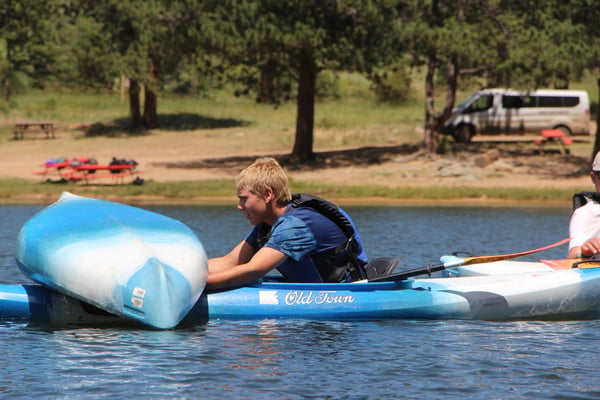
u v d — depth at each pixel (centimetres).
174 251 1902
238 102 16288
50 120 13950
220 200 6588
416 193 6762
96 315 1917
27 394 1374
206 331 1830
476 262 2020
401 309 1988
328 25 8425
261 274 1895
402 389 1418
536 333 1867
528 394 1394
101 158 10325
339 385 1437
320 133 11906
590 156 9300
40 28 14900
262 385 1434
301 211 1908
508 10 8444
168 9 8531
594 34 7788
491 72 8681
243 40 7856
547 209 5775
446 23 8181
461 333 1856
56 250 1911
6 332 1816
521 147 10225
